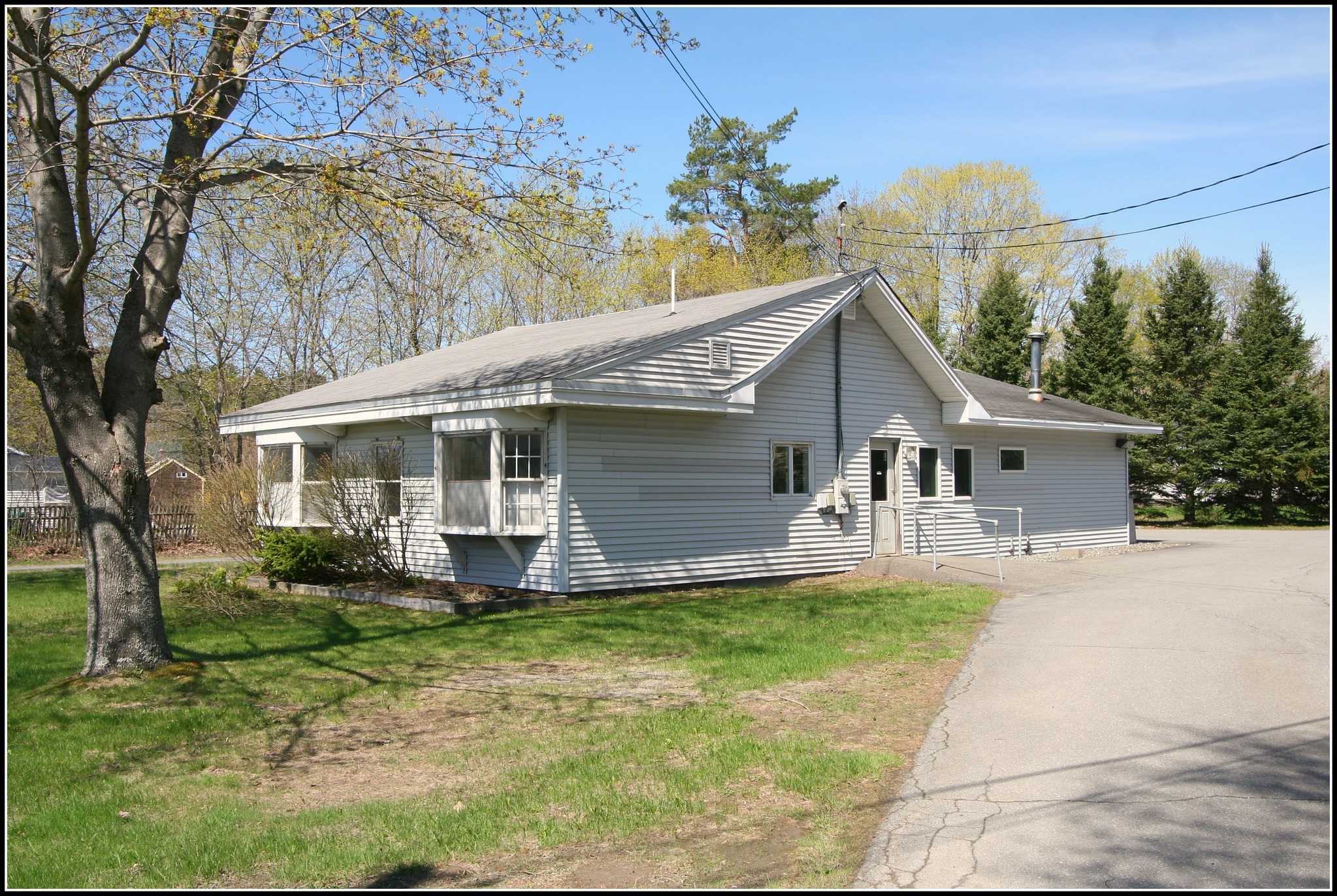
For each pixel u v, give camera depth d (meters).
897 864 4.73
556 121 10.08
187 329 26.97
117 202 10.58
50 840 5.30
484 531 14.61
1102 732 6.88
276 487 19.06
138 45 7.85
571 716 7.70
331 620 12.58
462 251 10.94
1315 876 4.45
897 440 18.83
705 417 15.67
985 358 38.91
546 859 4.94
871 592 14.71
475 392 14.18
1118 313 36.69
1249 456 34.72
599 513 14.28
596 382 13.46
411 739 7.16
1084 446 23.42
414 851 5.05
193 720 7.64
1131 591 14.30
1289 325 34.91
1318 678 8.32
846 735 7.00
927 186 44.03
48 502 33.75
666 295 37.53
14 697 8.43
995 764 6.25
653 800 5.70
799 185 41.62
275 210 10.48
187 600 14.30
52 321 8.53
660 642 10.69
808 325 16.66
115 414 9.02
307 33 8.88
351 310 31.44
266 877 4.80
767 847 5.01
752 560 16.23
